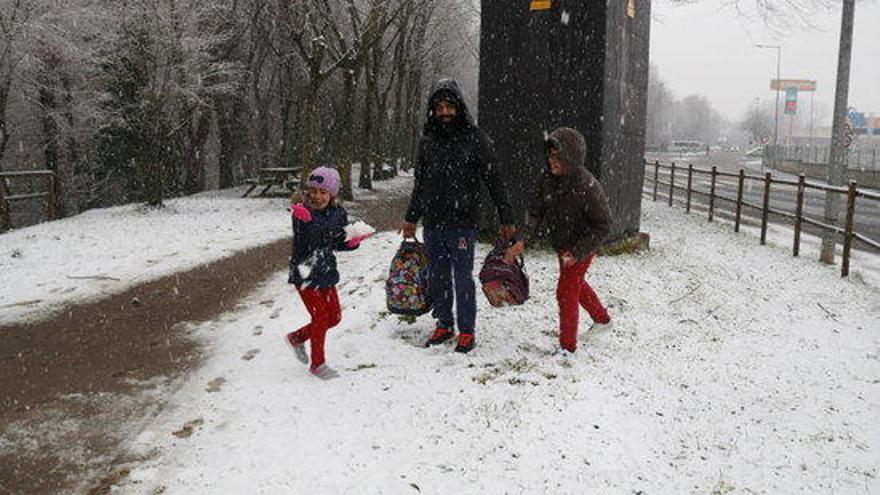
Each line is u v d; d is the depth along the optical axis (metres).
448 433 3.99
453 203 5.06
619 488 3.53
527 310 6.30
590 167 8.80
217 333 6.11
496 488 3.46
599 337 5.67
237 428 4.11
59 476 3.63
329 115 36.97
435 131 5.09
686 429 4.28
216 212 15.76
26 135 25.64
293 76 27.55
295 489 3.44
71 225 13.11
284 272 8.95
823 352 6.04
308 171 18.02
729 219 16.23
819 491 3.67
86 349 5.69
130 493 3.45
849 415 4.70
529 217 5.37
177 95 19.42
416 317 6.09
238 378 4.91
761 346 6.06
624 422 4.25
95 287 7.91
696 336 6.13
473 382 4.67
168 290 7.82
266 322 6.42
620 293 7.16
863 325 6.96
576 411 4.30
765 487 3.68
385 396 4.48
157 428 4.16
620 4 8.98
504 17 9.11
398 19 26.50
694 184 30.20
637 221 10.30
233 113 28.78
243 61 28.06
